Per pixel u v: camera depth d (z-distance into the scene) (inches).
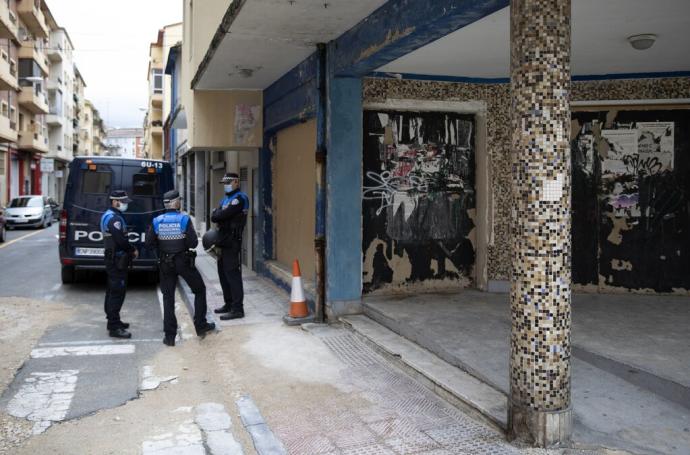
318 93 273.3
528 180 137.9
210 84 379.2
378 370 207.3
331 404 179.2
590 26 206.7
